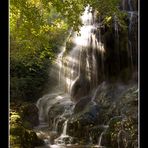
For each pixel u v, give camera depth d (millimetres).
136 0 13188
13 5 7762
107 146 8906
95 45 13484
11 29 8930
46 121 12375
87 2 7961
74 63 14328
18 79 13938
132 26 12773
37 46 9852
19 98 13625
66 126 10445
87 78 13547
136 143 8000
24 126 9742
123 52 12750
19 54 10648
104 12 8492
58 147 9102
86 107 10961
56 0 7770
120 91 11633
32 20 7973
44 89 14836
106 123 9758
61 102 12961
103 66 13109
